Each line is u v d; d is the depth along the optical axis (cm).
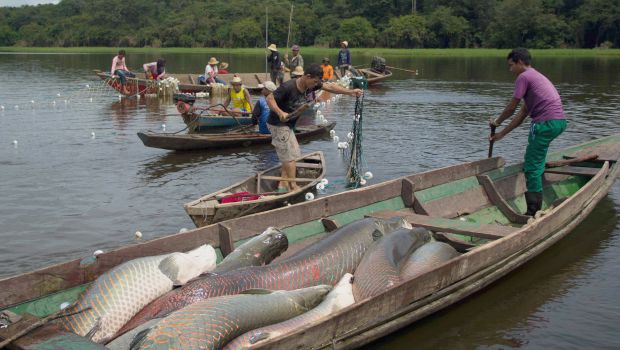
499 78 3616
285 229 717
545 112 840
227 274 547
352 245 647
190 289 517
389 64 5225
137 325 493
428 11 8369
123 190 1066
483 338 576
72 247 803
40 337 434
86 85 2817
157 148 1422
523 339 573
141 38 8488
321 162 1131
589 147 1124
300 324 499
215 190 1068
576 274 716
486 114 2033
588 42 7600
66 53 7400
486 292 670
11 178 1145
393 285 550
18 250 790
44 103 2294
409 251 654
